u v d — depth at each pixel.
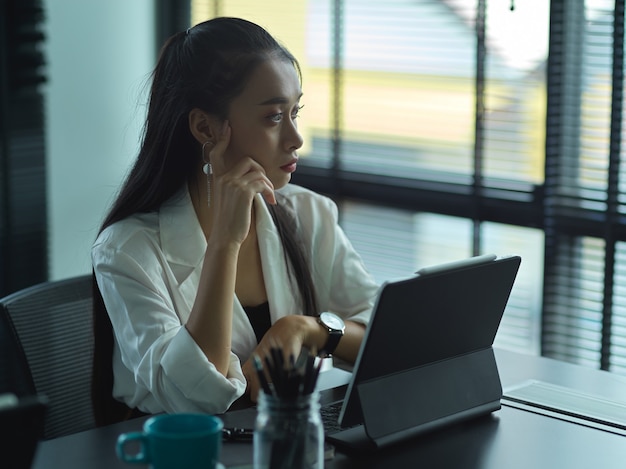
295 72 1.93
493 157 3.05
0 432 1.10
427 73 3.19
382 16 3.28
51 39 3.41
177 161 1.97
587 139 2.88
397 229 3.35
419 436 1.55
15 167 3.37
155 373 1.73
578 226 2.87
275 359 1.24
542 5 2.86
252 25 1.93
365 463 1.44
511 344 3.08
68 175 3.53
